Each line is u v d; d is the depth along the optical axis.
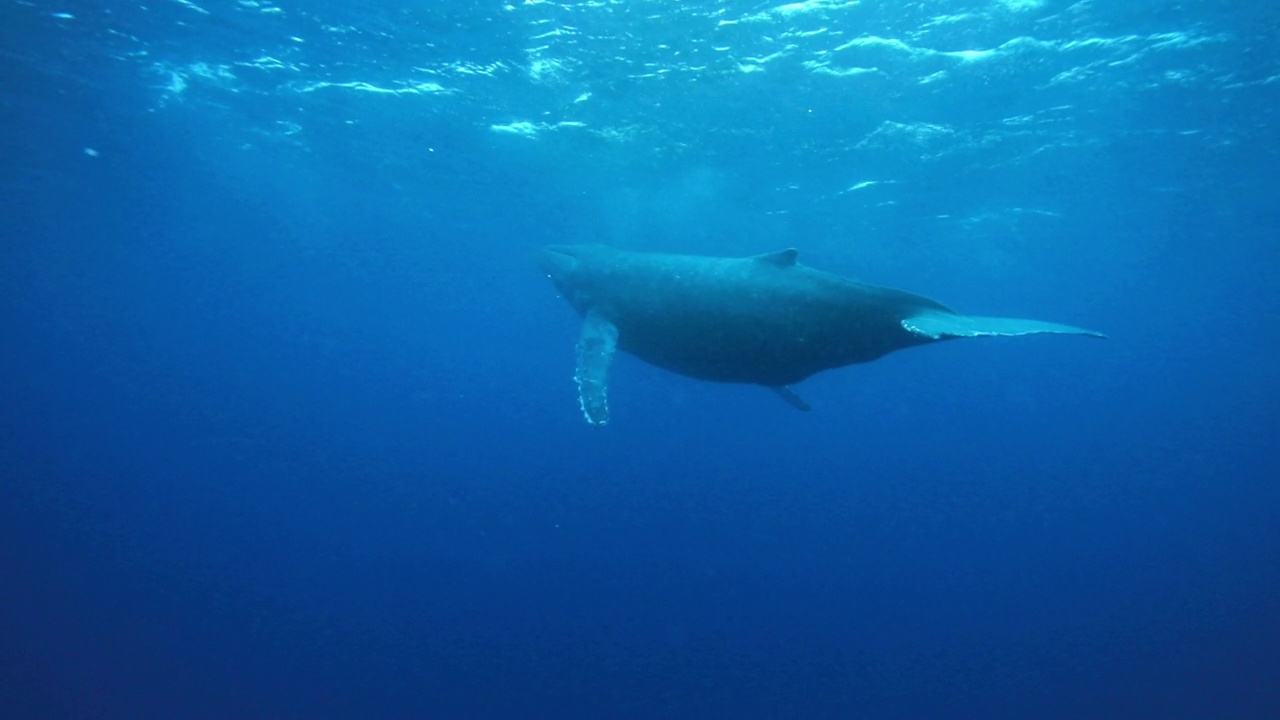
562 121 19.45
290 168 26.23
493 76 16.88
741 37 14.41
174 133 22.72
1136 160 22.09
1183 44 14.80
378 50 15.91
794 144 20.28
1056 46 14.70
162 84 18.53
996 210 27.27
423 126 20.69
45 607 22.84
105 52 16.66
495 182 25.72
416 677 19.75
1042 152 21.02
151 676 19.41
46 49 16.58
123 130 22.52
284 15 14.60
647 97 17.58
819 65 15.52
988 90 16.75
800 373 7.89
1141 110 18.19
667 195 25.75
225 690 18.94
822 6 13.17
